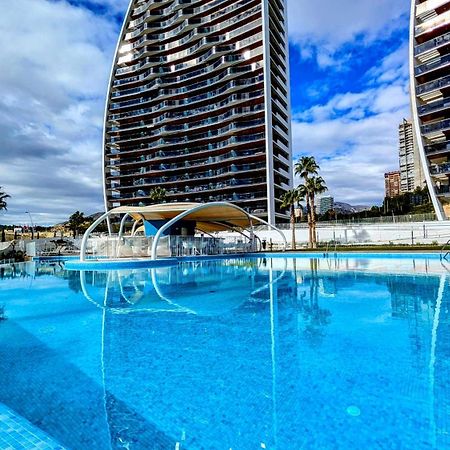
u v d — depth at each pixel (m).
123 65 75.44
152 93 71.75
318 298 11.27
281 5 66.62
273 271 19.09
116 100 73.75
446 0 38.25
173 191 65.00
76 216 78.50
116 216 71.19
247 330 7.83
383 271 17.30
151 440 3.71
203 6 64.94
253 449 3.54
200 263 23.72
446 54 37.81
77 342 7.12
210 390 4.89
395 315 8.78
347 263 21.81
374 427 3.86
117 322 8.72
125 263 20.12
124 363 5.93
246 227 43.25
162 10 70.62
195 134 64.94
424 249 26.06
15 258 37.09
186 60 68.75
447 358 5.82
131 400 4.61
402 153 133.62
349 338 7.01
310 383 5.00
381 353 6.12
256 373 5.42
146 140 70.81
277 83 62.19
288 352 6.32
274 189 56.47
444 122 36.88
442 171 36.78
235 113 58.56
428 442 3.57
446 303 9.98
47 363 5.98
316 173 40.03
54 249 43.97
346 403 4.41
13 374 5.49
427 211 69.62
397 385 4.86
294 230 41.50
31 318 9.21
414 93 39.38
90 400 4.63
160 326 8.30
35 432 3.53
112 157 73.50
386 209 80.94
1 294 13.09
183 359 6.09
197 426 3.97
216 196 59.97
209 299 11.62
